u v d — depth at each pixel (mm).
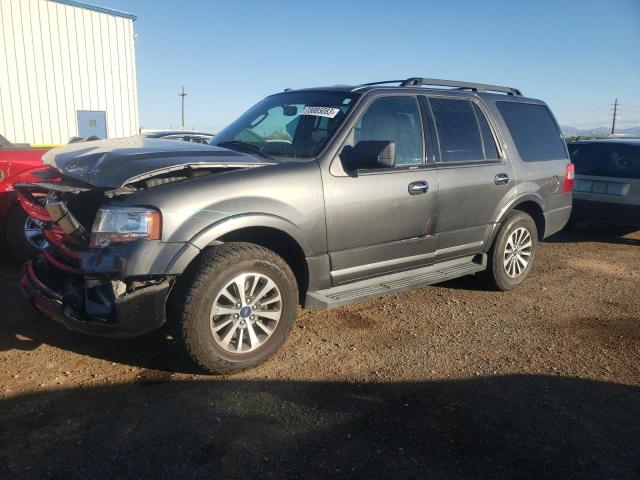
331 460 2791
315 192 3945
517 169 5602
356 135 4301
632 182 8461
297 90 5105
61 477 2584
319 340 4309
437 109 5004
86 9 17766
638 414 3402
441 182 4805
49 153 4363
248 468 2703
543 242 8695
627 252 8133
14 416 3078
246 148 4371
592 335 4719
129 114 19422
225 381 3578
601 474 2783
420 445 2957
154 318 3350
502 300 5543
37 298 3598
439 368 3930
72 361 3771
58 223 3391
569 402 3518
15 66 16562
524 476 2742
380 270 4527
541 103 6332
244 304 3613
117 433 2953
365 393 3502
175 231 3328
